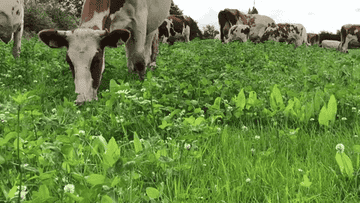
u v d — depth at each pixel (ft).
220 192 6.56
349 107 12.26
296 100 12.01
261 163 8.01
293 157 8.51
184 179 7.32
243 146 9.23
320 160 8.16
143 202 6.14
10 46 35.60
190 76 18.42
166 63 26.35
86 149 7.86
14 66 22.22
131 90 13.39
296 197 6.37
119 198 5.80
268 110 11.43
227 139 9.64
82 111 12.65
